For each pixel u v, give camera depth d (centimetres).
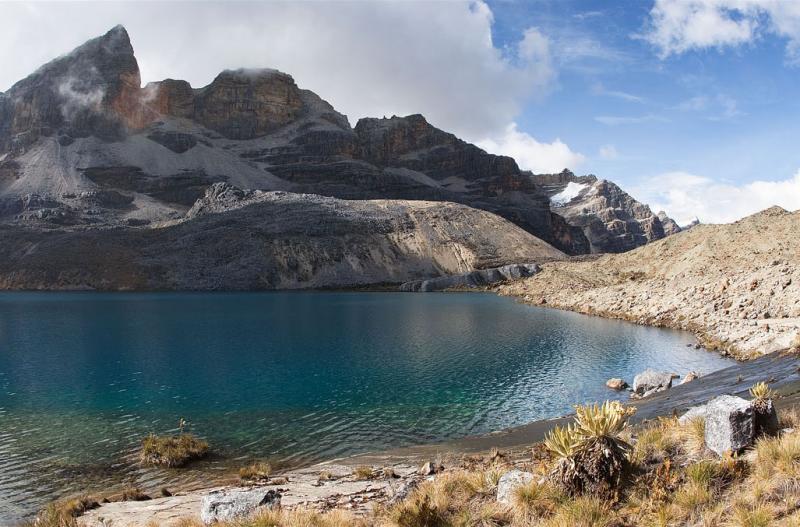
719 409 1011
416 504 1031
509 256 19725
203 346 5322
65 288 17700
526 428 2439
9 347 5350
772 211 10575
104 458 2238
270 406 3048
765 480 844
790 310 4834
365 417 2798
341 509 1243
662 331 5859
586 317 7769
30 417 2867
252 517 1109
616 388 3269
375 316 8362
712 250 9731
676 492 890
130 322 7688
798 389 1966
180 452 2198
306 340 5681
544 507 956
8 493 1886
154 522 1262
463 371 3925
